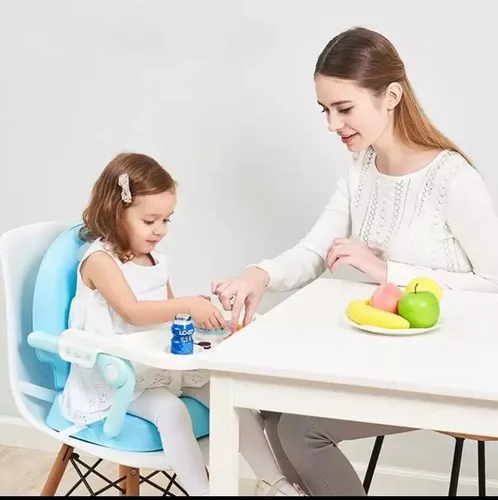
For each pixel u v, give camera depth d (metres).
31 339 1.56
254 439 1.54
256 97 2.22
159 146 2.31
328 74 1.66
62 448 1.73
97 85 2.32
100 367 1.46
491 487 2.22
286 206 2.26
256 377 1.20
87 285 1.66
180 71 2.26
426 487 2.28
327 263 1.79
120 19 2.27
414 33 2.10
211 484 1.25
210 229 2.32
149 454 1.49
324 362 1.18
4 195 2.45
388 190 1.80
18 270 1.65
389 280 1.69
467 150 2.12
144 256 1.81
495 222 1.69
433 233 1.74
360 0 2.12
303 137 2.21
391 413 1.15
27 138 2.40
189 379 1.64
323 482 1.50
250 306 1.70
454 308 1.52
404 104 1.73
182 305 1.58
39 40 2.34
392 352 1.24
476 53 2.06
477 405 1.11
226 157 2.27
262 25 2.18
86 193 2.38
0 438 2.56
